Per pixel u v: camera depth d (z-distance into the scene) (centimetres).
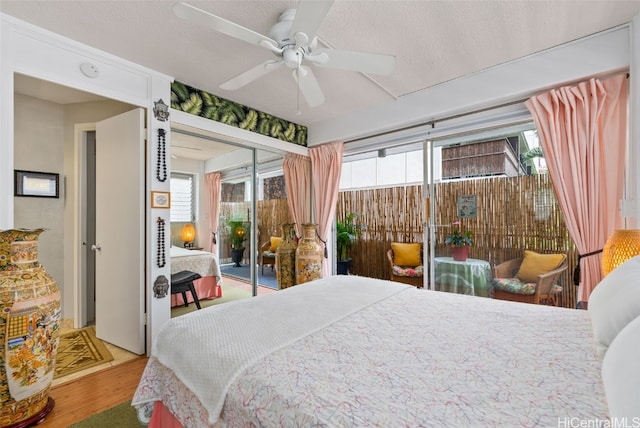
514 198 280
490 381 93
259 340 123
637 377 61
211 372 107
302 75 200
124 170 265
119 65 241
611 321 102
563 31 210
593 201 216
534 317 152
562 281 257
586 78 221
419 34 212
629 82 202
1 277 159
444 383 92
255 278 408
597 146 216
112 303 273
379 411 79
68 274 325
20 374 158
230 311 156
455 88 281
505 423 74
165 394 133
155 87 262
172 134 313
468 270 306
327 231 409
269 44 171
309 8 138
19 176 295
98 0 176
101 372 225
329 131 394
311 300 176
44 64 203
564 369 100
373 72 194
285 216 425
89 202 328
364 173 543
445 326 140
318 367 102
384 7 184
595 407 79
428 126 318
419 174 478
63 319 323
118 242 269
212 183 362
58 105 321
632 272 121
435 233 325
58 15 189
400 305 173
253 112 355
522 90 245
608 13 191
